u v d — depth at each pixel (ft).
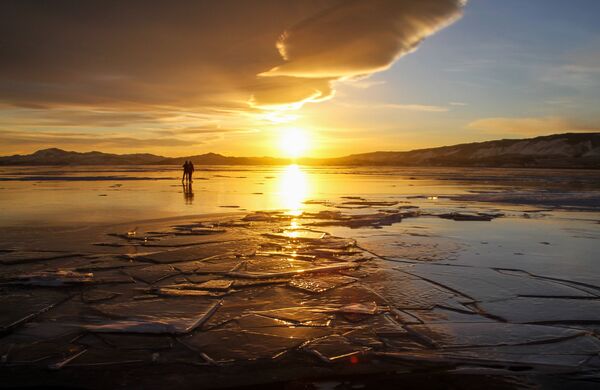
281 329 17.48
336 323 18.12
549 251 32.17
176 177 158.51
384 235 38.65
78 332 16.96
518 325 17.92
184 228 40.81
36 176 153.89
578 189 100.17
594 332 17.30
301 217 49.03
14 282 23.06
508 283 23.88
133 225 42.42
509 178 165.27
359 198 75.87
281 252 31.04
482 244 34.73
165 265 27.14
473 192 91.20
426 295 21.75
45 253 29.81
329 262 28.22
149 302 20.44
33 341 16.15
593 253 31.50
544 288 22.97
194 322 17.85
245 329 17.47
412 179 158.51
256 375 13.88
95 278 24.11
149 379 13.60
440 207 62.18
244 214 51.44
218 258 29.04
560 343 16.24
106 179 136.36
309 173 233.96
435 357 15.06
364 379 13.64
